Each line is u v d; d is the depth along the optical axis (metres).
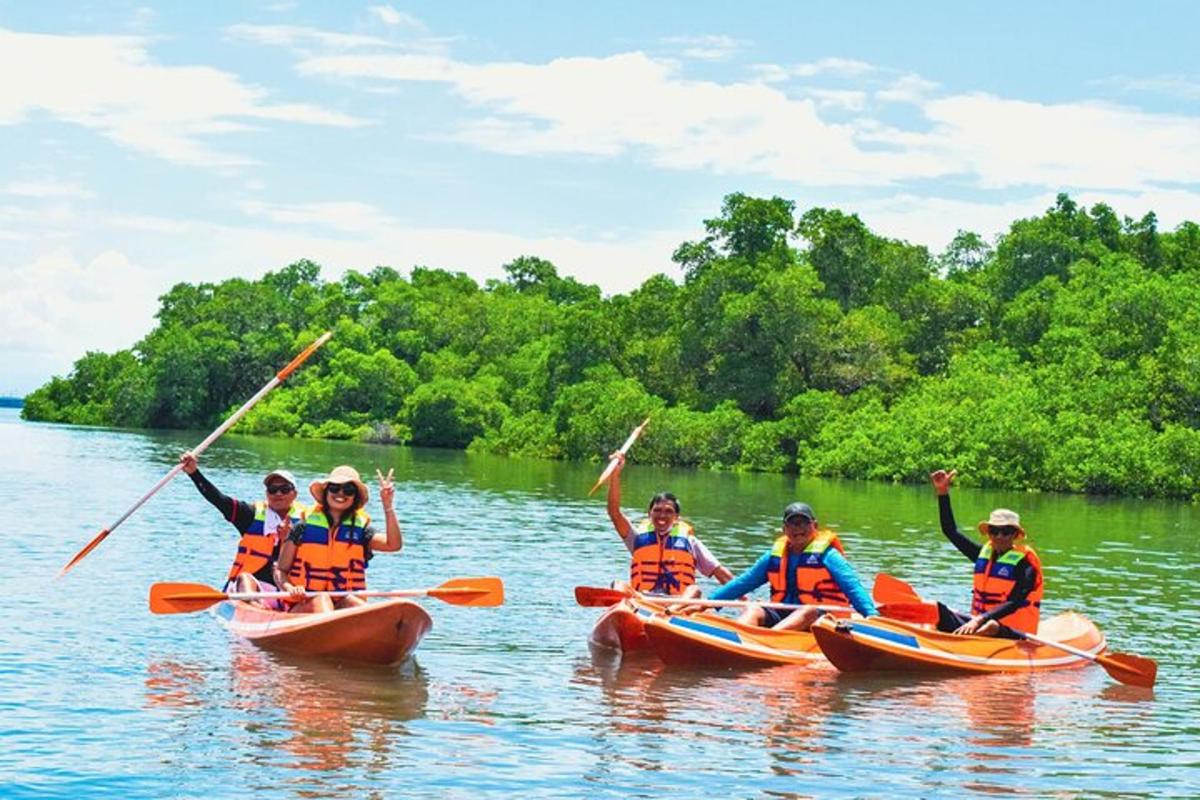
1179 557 21.14
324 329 93.44
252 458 48.56
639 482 41.00
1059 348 56.53
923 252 74.69
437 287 108.38
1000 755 8.23
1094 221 76.56
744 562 18.73
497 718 8.80
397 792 7.07
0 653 10.30
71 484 30.73
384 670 10.28
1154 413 49.84
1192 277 63.84
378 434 77.56
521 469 47.91
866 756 8.09
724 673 10.60
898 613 12.46
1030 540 23.81
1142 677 10.54
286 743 7.98
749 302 61.53
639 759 7.88
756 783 7.44
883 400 59.97
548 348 75.56
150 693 9.20
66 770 7.29
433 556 17.89
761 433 55.78
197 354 89.56
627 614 11.05
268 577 12.05
